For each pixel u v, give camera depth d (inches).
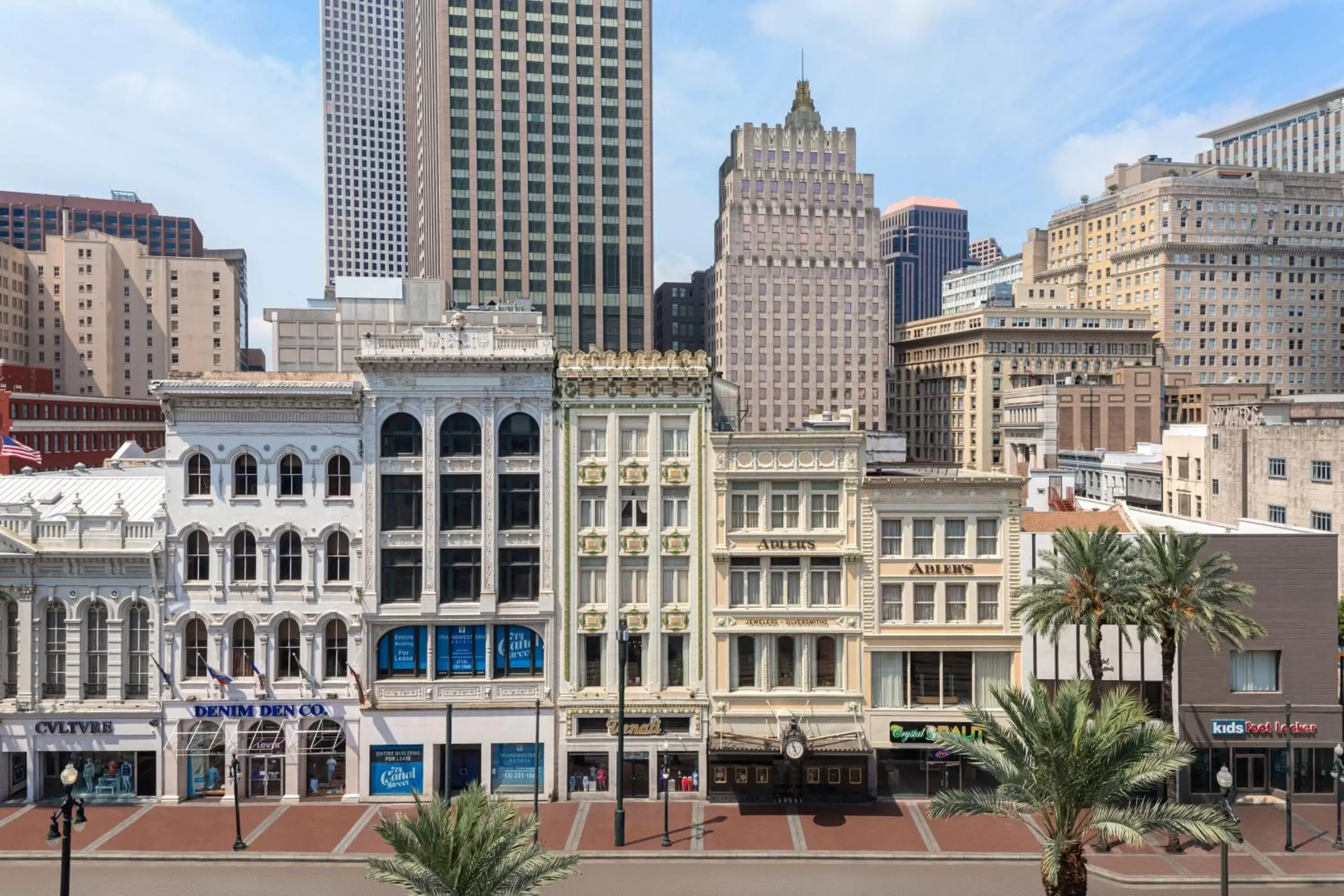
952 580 2017.7
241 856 1738.4
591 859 1740.9
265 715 1979.6
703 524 2018.9
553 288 6781.5
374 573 1974.7
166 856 1739.7
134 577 1968.5
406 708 1987.0
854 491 2012.8
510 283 6722.4
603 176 6845.5
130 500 2143.2
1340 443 2866.6
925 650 2017.7
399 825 1178.6
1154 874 1663.4
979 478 2011.6
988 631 2014.0
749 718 2014.0
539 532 2011.6
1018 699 1320.1
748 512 2034.9
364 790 1989.4
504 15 6702.8
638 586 2032.5
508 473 2015.3
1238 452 3390.7
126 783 1994.3
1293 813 1929.1
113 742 1973.4
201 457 1979.6
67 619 1962.4
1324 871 1673.2
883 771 2042.3
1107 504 3056.1
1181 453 3924.7
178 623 1966.0
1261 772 1990.7
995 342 7844.5
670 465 2017.7
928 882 1652.3
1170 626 1791.3
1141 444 5231.3
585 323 6825.8
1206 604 1771.7
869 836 1838.1
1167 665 1838.1
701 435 2017.7
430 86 7130.9
